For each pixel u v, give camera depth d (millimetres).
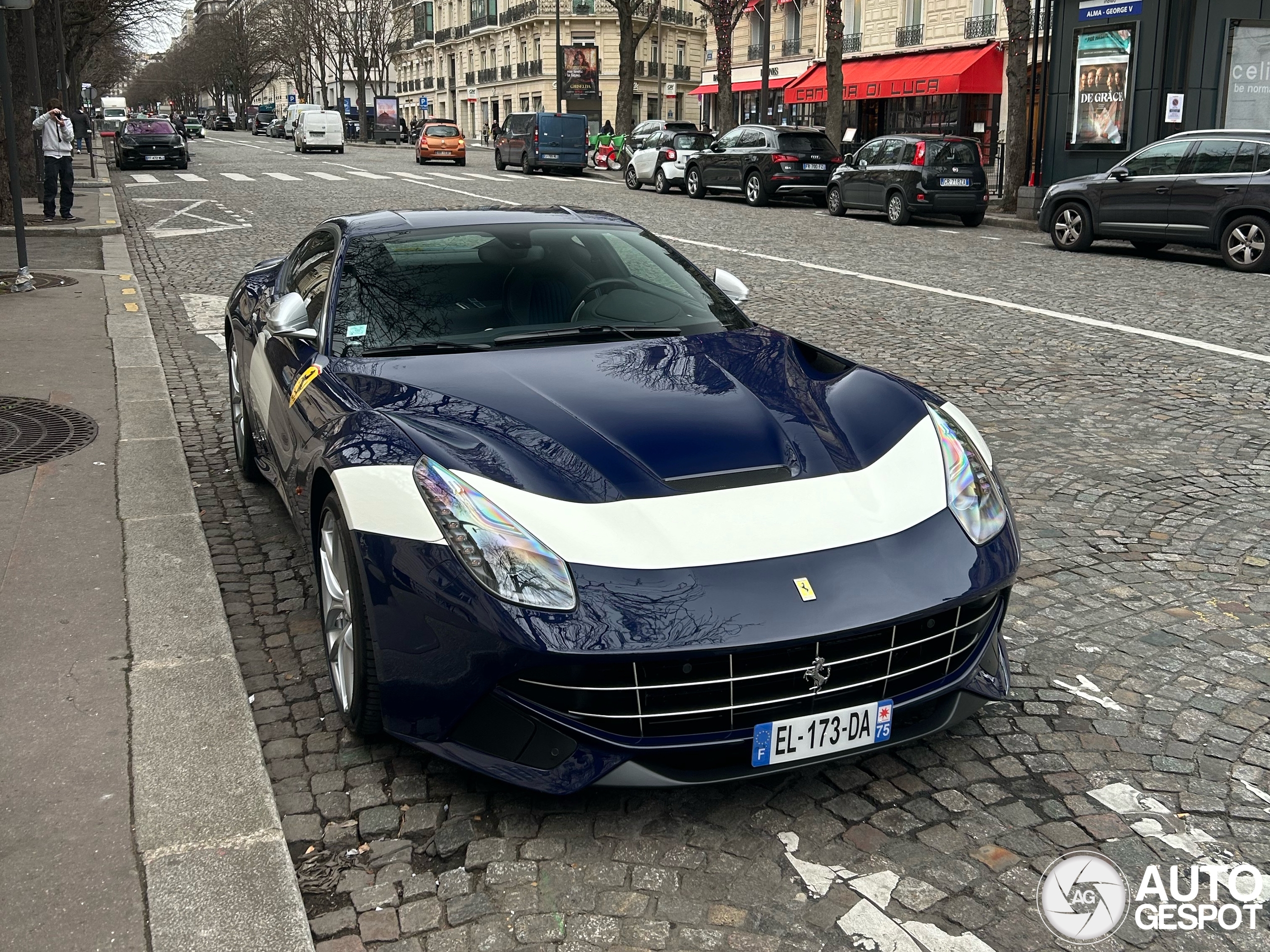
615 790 2773
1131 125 18750
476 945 2227
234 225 17359
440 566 2537
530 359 3426
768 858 2506
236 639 3639
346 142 77438
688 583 2477
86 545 4266
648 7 62969
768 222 19625
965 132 35781
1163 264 14164
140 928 2221
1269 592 4043
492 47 77688
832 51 26016
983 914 2316
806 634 2439
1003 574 2750
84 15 36938
